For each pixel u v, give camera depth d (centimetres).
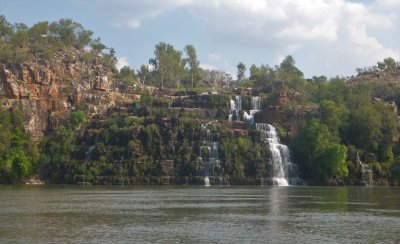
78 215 8131
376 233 6488
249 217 7938
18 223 7194
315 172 19962
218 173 19538
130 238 6059
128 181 19450
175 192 14100
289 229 6756
